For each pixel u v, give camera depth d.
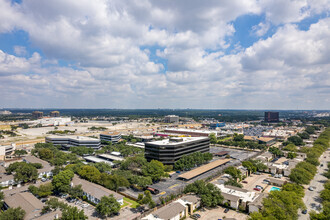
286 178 182.38
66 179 138.00
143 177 148.12
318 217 96.56
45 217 98.75
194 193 132.75
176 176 181.12
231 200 122.62
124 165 179.88
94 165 180.50
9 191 133.62
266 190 151.62
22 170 154.12
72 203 124.88
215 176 174.50
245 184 165.50
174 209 107.94
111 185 139.00
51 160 196.88
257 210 112.38
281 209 100.19
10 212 97.44
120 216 110.56
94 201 125.12
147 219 99.69
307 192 149.62
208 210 120.00
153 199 132.25
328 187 132.50
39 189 131.00
